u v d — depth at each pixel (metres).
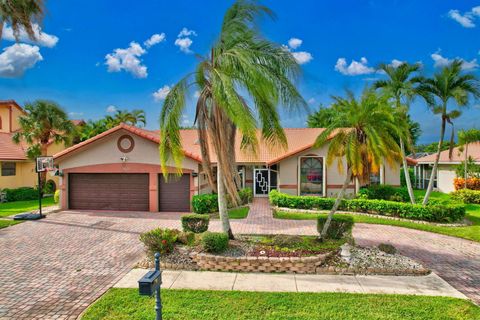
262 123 9.86
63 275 8.62
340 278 8.22
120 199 19.30
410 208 16.23
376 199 19.31
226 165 9.90
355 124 9.60
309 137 26.77
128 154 18.94
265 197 25.16
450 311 6.36
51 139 27.03
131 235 13.12
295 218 16.66
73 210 19.23
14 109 33.19
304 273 8.57
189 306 6.59
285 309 6.45
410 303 6.71
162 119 10.12
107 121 43.16
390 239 12.60
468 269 9.12
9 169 25.84
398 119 12.21
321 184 22.23
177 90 9.91
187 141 26.27
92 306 6.66
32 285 7.94
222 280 8.10
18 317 6.36
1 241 12.12
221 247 9.23
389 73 17.31
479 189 25.03
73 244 11.71
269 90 8.84
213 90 9.14
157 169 18.78
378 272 8.53
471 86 16.25
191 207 18.66
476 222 15.93
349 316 6.16
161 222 15.77
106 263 9.59
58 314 6.48
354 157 9.37
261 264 8.68
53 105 25.80
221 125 9.72
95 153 19.14
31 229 14.18
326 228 10.40
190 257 9.25
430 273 8.56
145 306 6.61
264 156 23.36
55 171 19.27
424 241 12.31
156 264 5.29
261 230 13.99
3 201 23.52
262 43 9.59
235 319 6.05
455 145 29.75
